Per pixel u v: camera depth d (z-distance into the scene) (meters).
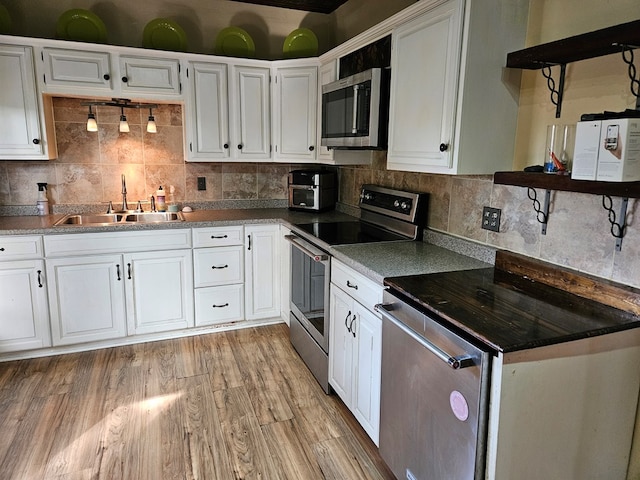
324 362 2.53
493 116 1.87
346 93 2.67
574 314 1.45
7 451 2.03
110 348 3.07
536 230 1.85
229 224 3.20
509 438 1.30
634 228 1.47
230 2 3.52
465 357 1.33
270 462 2.00
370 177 3.16
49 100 3.06
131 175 3.45
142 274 3.04
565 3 1.68
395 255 2.22
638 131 1.26
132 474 1.91
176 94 3.15
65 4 3.12
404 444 1.71
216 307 3.29
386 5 2.96
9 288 2.75
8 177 3.14
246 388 2.59
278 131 3.43
